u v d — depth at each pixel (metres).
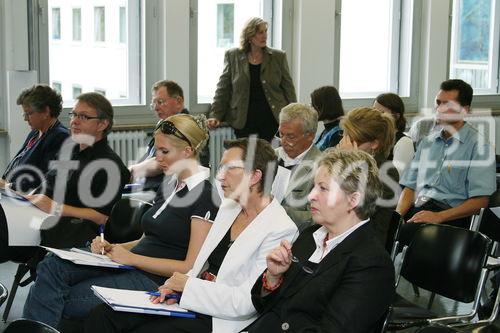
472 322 2.96
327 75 7.30
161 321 2.78
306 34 7.13
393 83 7.90
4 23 5.84
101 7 6.37
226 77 6.43
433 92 7.92
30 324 2.10
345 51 7.51
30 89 4.48
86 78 6.36
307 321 2.42
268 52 6.40
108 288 2.93
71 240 3.79
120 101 6.59
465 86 4.30
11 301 4.09
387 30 7.77
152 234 3.23
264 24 6.29
